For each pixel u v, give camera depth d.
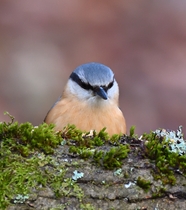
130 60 15.29
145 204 4.61
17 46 15.19
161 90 14.10
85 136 5.27
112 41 15.97
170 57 15.52
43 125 5.18
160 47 15.91
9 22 15.79
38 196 4.49
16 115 13.02
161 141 5.07
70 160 4.78
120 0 17.62
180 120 13.21
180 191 4.66
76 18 16.66
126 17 17.06
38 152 4.81
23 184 4.52
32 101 13.54
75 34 16.08
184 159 4.79
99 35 16.22
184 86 14.29
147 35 16.38
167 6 17.77
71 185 4.59
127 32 16.45
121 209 4.56
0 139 4.88
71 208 4.50
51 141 4.91
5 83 13.84
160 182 4.69
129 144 5.03
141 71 14.80
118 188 4.64
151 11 17.41
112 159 4.75
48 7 16.69
